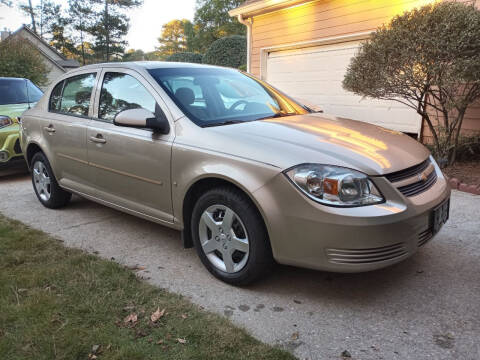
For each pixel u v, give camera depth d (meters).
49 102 4.66
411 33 5.38
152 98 3.34
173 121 3.14
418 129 7.59
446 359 2.13
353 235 2.35
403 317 2.52
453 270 3.10
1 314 2.49
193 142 2.95
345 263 2.40
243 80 3.94
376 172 2.45
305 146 2.63
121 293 2.72
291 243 2.51
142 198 3.44
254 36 10.98
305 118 3.38
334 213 2.36
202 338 2.27
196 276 3.10
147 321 2.44
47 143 4.47
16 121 6.34
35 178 4.93
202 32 46.28
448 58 5.18
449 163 6.12
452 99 5.48
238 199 2.71
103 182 3.81
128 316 2.48
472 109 6.67
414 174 2.69
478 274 3.04
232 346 2.20
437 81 5.25
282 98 3.93
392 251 2.44
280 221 2.51
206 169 2.81
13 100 7.10
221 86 3.64
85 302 2.61
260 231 2.66
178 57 33.31
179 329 2.35
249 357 2.12
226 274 2.92
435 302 2.67
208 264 3.04
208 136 2.91
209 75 3.73
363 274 3.07
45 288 2.80
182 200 3.05
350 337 2.33
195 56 32.81
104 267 3.09
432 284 2.90
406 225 2.43
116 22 54.25
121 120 3.19
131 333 2.32
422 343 2.26
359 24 8.34
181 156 2.99
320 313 2.58
